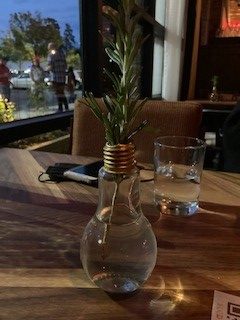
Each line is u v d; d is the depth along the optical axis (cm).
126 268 24
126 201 24
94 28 122
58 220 35
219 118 159
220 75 271
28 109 102
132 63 22
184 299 23
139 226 25
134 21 21
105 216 25
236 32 263
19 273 26
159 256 29
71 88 122
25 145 99
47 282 25
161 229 34
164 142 44
